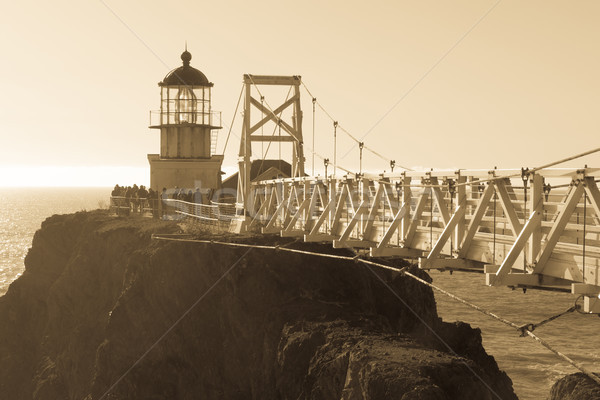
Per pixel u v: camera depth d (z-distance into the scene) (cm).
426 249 2245
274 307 3256
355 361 2425
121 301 3712
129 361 3559
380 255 2339
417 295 3728
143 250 3925
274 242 3547
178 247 3647
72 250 5162
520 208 1945
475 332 3606
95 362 3888
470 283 10769
